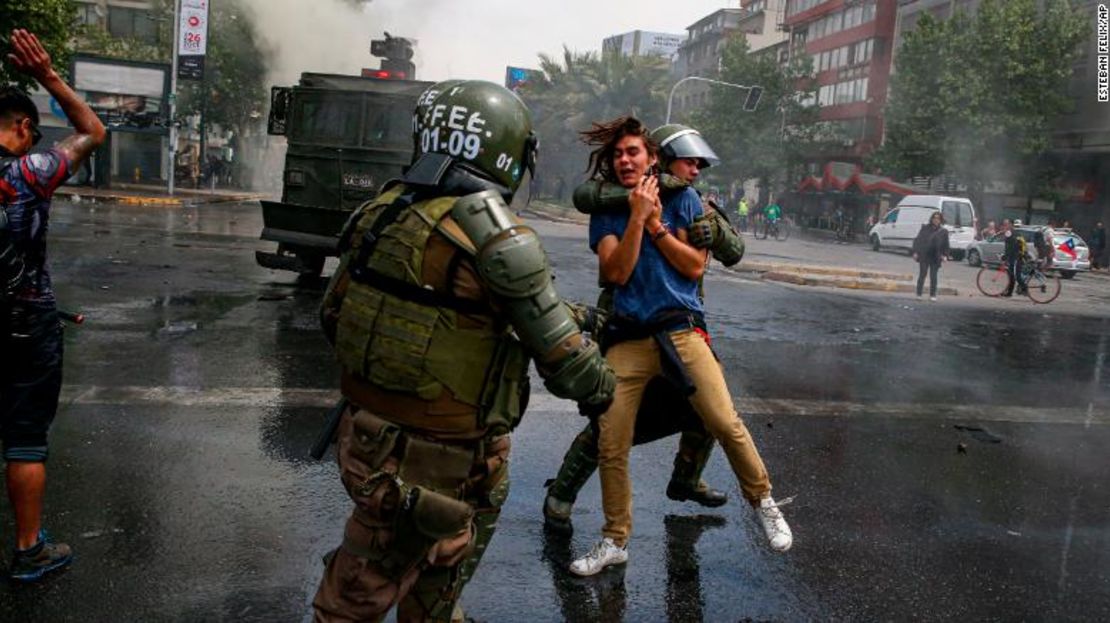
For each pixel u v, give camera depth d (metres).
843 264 23.58
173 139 30.55
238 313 8.82
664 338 3.28
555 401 6.05
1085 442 5.95
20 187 2.84
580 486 3.74
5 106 2.88
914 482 4.83
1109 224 36.28
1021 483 4.93
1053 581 3.61
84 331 7.44
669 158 3.50
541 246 1.99
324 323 2.24
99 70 30.22
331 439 2.19
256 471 4.30
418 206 2.00
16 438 3.01
